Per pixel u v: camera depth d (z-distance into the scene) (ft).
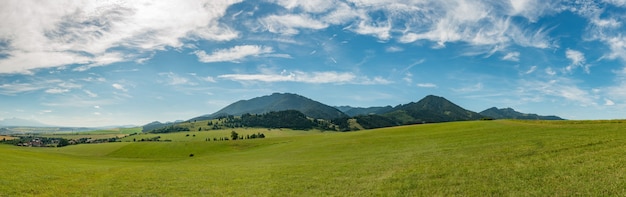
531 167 115.24
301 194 110.32
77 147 543.80
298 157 248.73
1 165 175.01
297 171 160.25
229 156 341.62
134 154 463.83
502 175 109.19
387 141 288.51
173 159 384.06
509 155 143.43
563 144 156.25
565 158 123.54
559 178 97.86
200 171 179.42
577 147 144.56
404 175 124.88
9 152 289.74
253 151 385.29
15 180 132.46
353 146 283.38
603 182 88.89
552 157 128.77
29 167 176.65
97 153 479.82
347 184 119.65
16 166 176.14
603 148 135.23
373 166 155.33
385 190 106.52
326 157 224.74
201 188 127.44
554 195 84.33
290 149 337.72
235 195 114.11
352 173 141.18
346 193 107.04
